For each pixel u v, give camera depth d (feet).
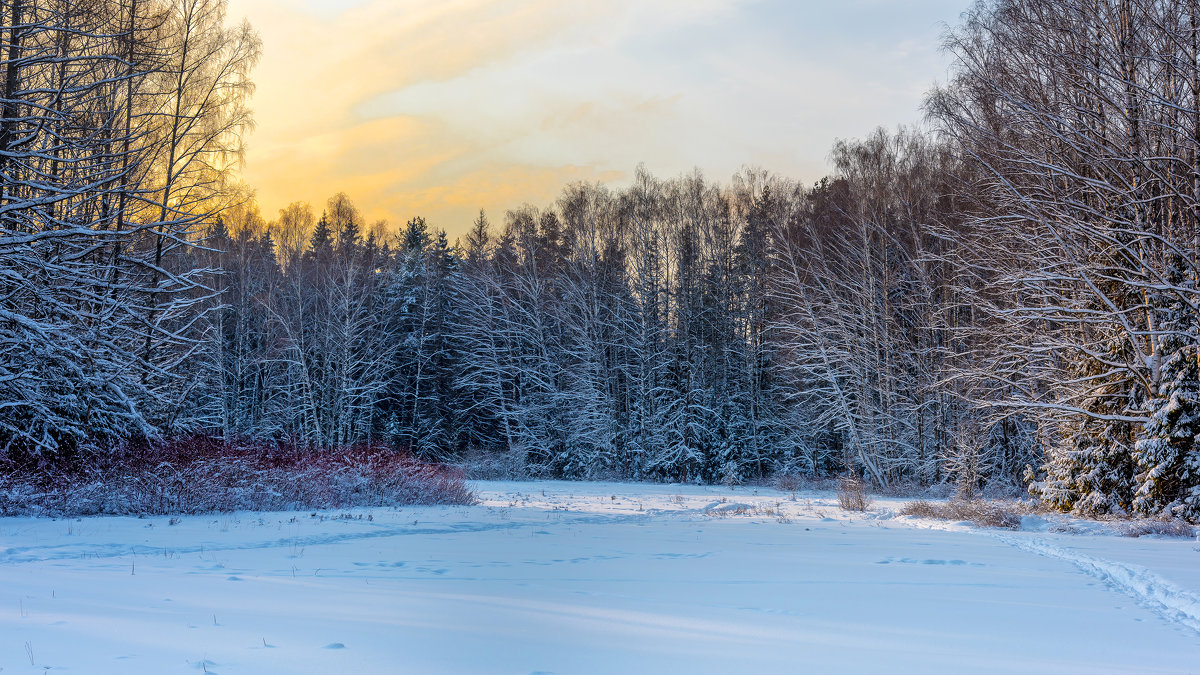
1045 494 66.33
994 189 79.82
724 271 142.61
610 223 146.61
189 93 73.72
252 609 19.65
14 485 46.42
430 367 153.07
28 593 21.47
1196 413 57.88
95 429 54.70
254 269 155.63
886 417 104.12
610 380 138.21
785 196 140.97
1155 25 62.34
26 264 47.09
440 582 25.81
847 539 43.21
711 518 58.85
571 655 15.64
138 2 66.85
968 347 99.81
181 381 73.10
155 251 71.36
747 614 20.68
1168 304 63.46
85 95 55.11
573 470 132.16
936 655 16.28
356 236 237.04
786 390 129.18
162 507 49.14
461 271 165.78
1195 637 18.66
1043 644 17.60
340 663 14.25
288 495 57.52
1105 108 68.85
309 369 142.20
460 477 81.56
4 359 49.60
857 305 111.34
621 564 31.42
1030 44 70.49
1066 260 68.59
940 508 61.21
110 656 14.05
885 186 113.70
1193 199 62.23
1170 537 48.70
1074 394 68.08
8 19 49.19
